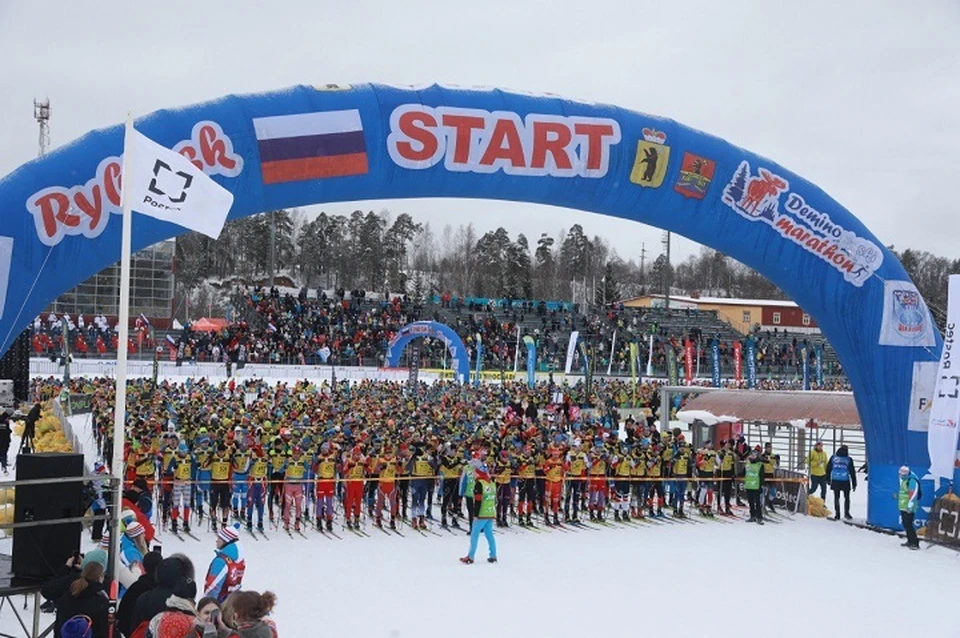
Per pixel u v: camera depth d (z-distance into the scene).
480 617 11.23
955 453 15.86
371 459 16.92
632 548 15.88
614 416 33.62
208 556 14.19
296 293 64.62
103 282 57.84
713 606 12.12
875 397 18.27
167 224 13.25
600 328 63.19
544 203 16.81
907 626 11.47
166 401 25.83
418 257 128.25
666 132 16.73
